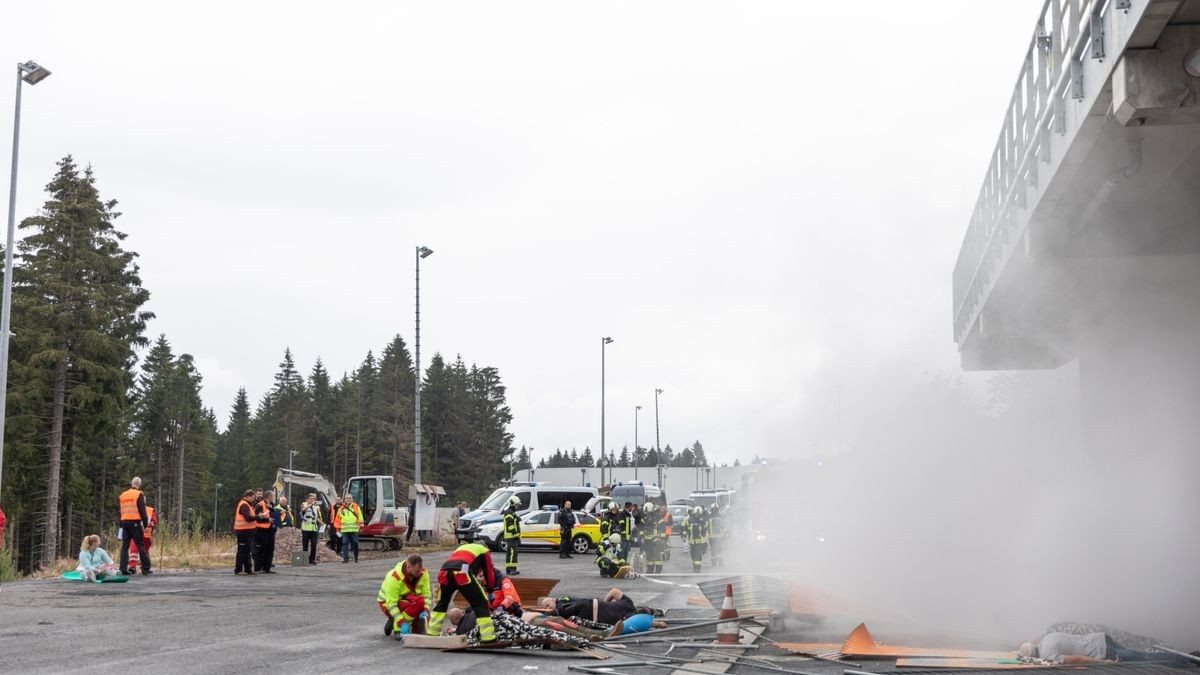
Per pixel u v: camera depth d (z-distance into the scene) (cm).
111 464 7994
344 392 13525
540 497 4153
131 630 1246
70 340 5212
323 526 3619
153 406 10712
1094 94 1152
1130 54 1026
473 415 13525
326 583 2125
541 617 1218
